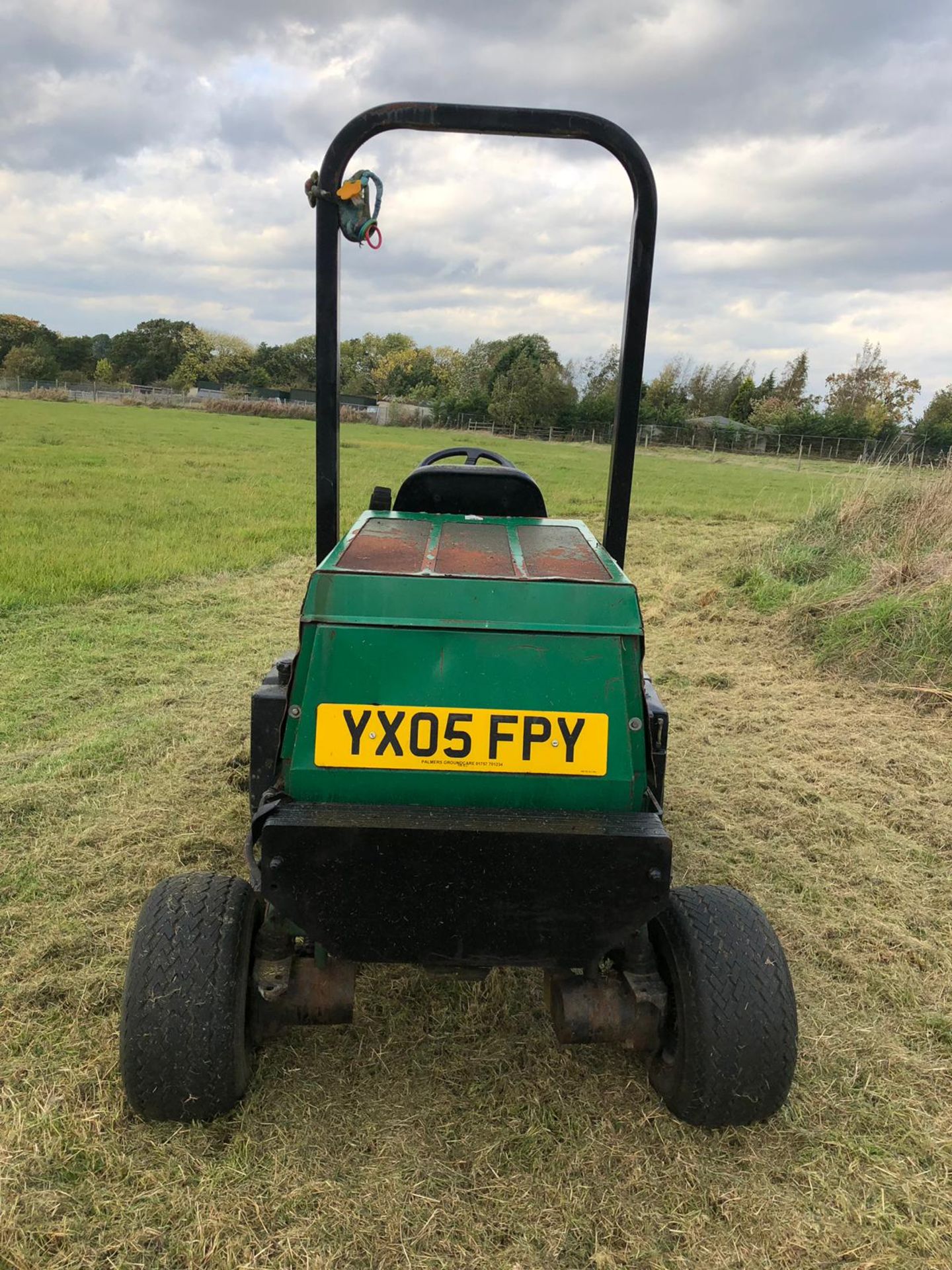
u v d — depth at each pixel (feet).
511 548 8.59
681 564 34.58
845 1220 6.84
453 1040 8.66
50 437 85.35
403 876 6.35
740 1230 6.71
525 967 7.16
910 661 20.47
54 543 31.89
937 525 26.30
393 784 6.75
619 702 6.86
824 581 26.37
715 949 7.09
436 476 11.00
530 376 174.70
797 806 14.24
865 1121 7.85
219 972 6.92
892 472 30.53
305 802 6.66
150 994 6.85
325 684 6.75
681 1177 7.13
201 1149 7.16
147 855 11.79
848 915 11.21
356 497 49.26
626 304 8.61
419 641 6.82
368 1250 6.40
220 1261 6.30
